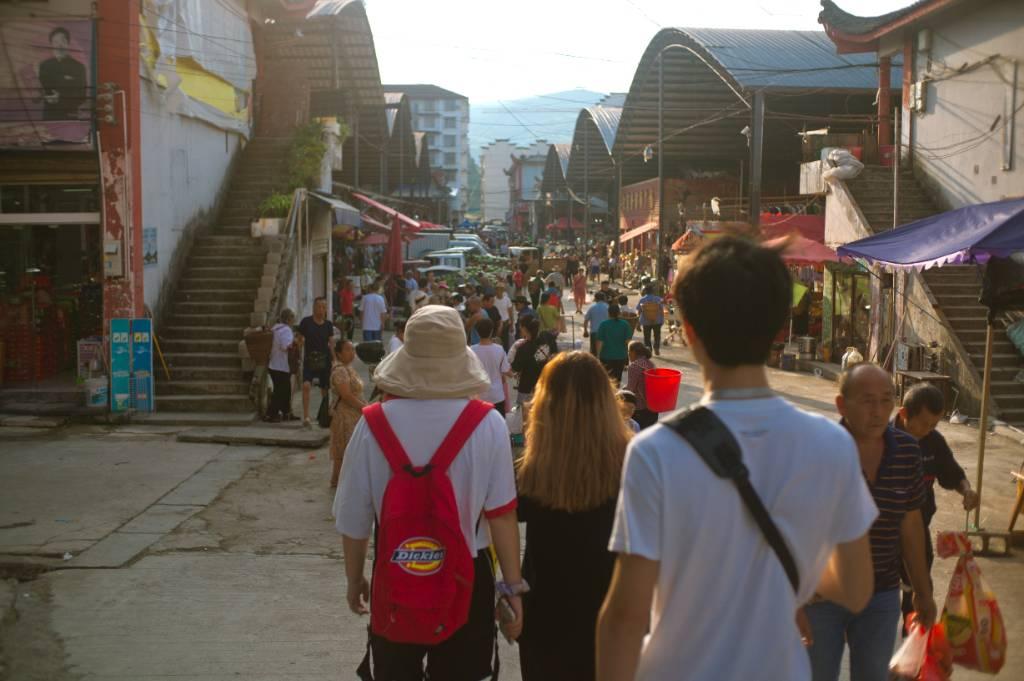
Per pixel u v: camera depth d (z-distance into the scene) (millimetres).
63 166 14289
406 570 3125
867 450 3850
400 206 42281
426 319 3377
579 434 3457
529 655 3574
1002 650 4098
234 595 6770
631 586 1948
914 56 21250
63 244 15992
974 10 18891
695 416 1987
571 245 73062
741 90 36188
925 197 20781
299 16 23375
